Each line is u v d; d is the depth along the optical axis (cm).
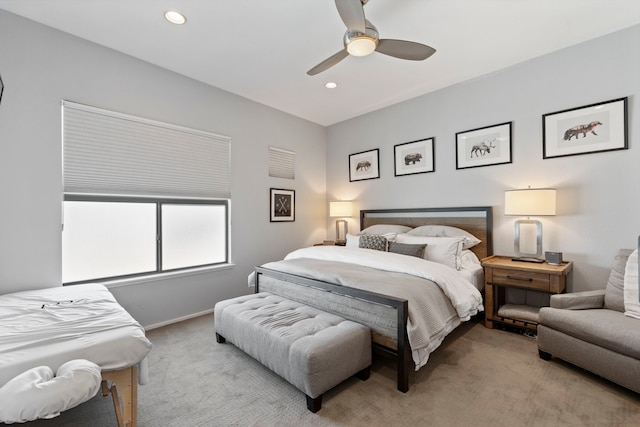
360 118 449
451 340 255
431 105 368
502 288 297
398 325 181
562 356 204
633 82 240
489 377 197
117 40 256
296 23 232
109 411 169
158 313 302
